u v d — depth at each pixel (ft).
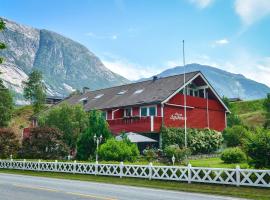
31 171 96.02
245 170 54.60
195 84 148.56
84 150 106.83
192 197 46.29
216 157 129.39
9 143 120.47
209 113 150.92
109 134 108.78
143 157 103.96
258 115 293.64
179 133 131.13
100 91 183.93
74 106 131.44
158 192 51.52
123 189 54.13
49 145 111.55
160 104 131.23
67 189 52.03
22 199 41.47
